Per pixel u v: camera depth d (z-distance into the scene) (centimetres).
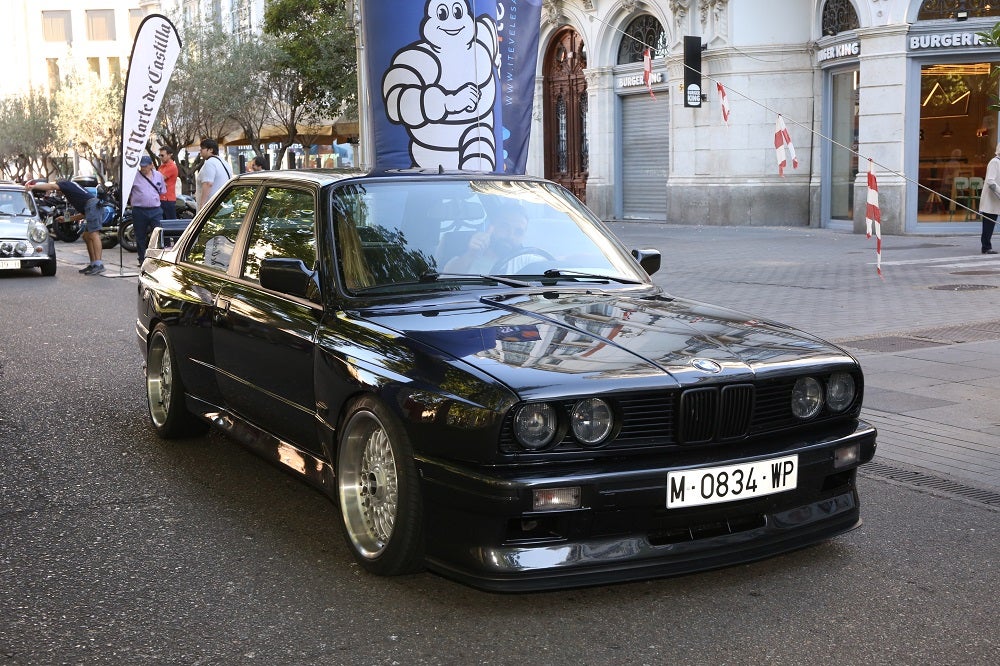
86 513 511
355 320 447
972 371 816
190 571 435
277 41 3353
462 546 384
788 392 415
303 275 460
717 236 2230
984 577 426
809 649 360
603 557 380
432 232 500
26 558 453
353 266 473
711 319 463
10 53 9075
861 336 978
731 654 357
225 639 371
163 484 557
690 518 392
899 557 448
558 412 374
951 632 374
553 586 376
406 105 1074
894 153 2100
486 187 532
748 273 1513
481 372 383
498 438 369
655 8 2695
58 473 579
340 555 451
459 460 379
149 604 402
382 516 421
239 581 424
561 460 377
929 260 1633
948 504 521
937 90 2100
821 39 2316
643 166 2888
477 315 444
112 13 9212
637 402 384
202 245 614
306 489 548
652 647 362
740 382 398
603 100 2941
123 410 732
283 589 415
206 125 3444
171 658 357
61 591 416
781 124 1119
